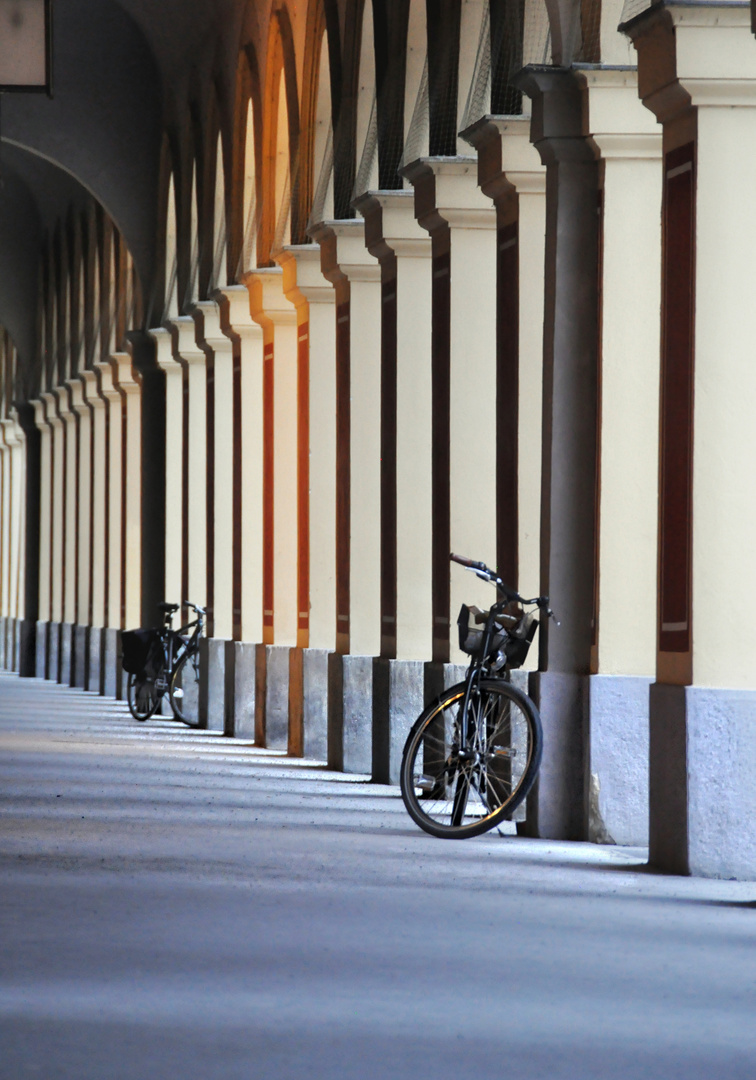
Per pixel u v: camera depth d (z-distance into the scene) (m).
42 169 122.00
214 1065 17.69
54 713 83.81
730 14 32.69
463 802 37.59
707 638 32.84
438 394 49.47
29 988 21.19
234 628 74.00
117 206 93.50
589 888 30.16
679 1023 19.86
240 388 73.38
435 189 47.72
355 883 30.16
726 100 32.88
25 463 133.38
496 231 44.69
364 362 57.25
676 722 32.78
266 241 70.12
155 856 33.38
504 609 39.34
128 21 93.00
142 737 69.38
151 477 92.00
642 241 38.62
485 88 47.28
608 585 38.47
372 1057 18.11
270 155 69.81
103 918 26.12
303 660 62.25
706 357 33.00
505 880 30.94
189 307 79.44
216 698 75.62
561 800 38.44
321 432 62.28
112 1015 19.83
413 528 52.97
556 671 38.81
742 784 32.31
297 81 65.56
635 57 38.94
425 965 22.86
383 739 51.84
